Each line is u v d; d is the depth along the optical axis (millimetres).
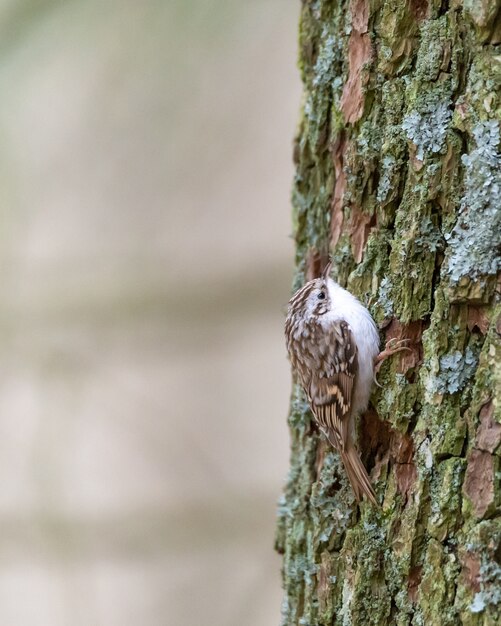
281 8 10914
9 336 10711
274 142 11328
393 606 5250
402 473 5332
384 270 5594
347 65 5824
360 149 5648
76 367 10711
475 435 4812
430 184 5219
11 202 11008
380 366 5461
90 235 11336
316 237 6309
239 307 10906
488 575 4641
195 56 10938
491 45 4961
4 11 10688
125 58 10883
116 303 10844
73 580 9953
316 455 6230
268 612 10016
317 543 5828
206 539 10273
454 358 5004
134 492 10953
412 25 5430
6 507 10125
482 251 4883
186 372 11594
